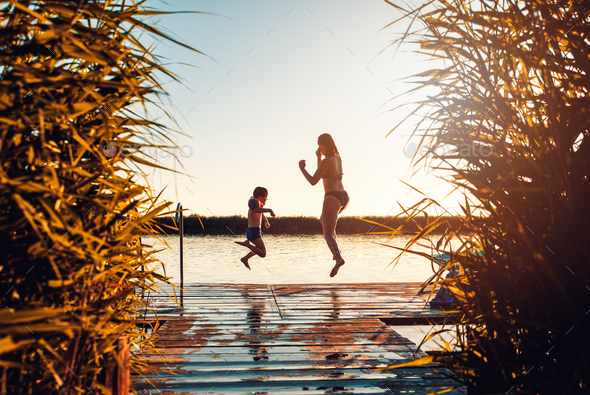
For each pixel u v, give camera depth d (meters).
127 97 1.13
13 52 0.77
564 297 0.97
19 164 0.85
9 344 0.68
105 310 1.08
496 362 1.13
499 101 1.12
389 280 7.87
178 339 3.05
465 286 1.30
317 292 5.18
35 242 0.86
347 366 2.46
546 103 1.07
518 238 1.07
